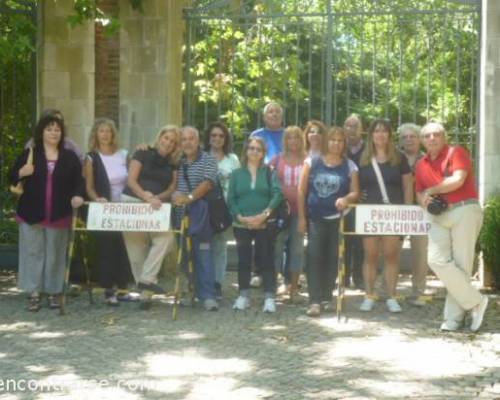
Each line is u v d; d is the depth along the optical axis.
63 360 7.02
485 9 10.39
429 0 11.62
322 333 7.90
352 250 10.06
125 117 11.14
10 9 11.19
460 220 7.81
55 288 8.91
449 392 6.18
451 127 11.88
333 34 11.47
